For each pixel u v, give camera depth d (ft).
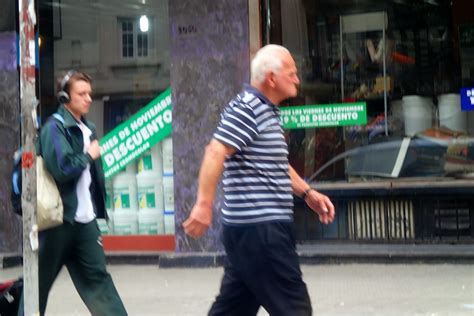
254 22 35.35
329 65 36.55
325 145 36.45
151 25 37.96
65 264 22.09
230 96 35.37
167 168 38.14
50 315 28.30
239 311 17.88
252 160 16.75
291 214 17.26
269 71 16.97
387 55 36.17
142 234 38.47
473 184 34.63
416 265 34.22
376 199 35.78
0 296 22.59
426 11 35.65
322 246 36.24
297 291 16.71
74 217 21.33
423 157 35.58
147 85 38.17
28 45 19.57
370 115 36.19
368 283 31.12
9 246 38.91
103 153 39.01
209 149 16.52
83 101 21.72
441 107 35.58
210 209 16.34
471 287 29.78
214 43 35.53
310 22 36.55
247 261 16.78
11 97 38.58
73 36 39.37
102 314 21.66
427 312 26.22
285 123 36.70
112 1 38.63
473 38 35.04
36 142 20.52
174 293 30.86
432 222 35.19
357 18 36.42
